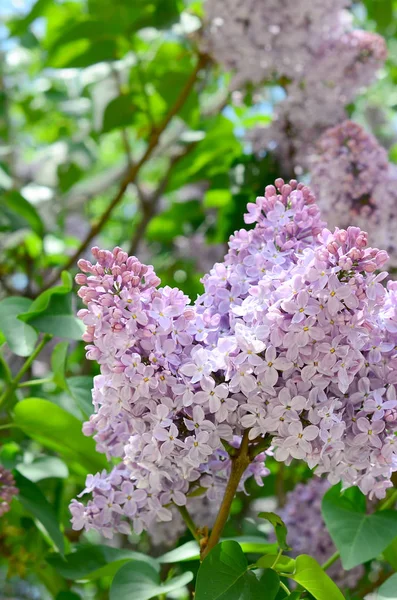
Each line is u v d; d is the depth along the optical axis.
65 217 2.15
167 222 1.89
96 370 1.66
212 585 0.88
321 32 1.47
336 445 0.87
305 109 1.52
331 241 0.86
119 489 0.94
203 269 1.86
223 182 1.70
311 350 0.86
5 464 1.13
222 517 0.92
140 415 0.88
